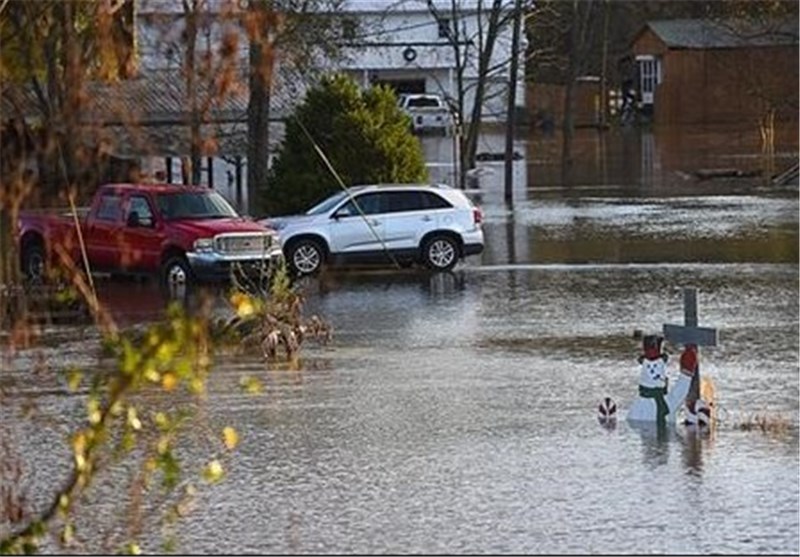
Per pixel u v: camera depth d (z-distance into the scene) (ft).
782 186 362.94
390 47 533.55
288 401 129.70
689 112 606.14
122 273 216.54
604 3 585.63
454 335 168.14
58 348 152.97
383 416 123.95
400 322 178.91
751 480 101.96
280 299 156.97
